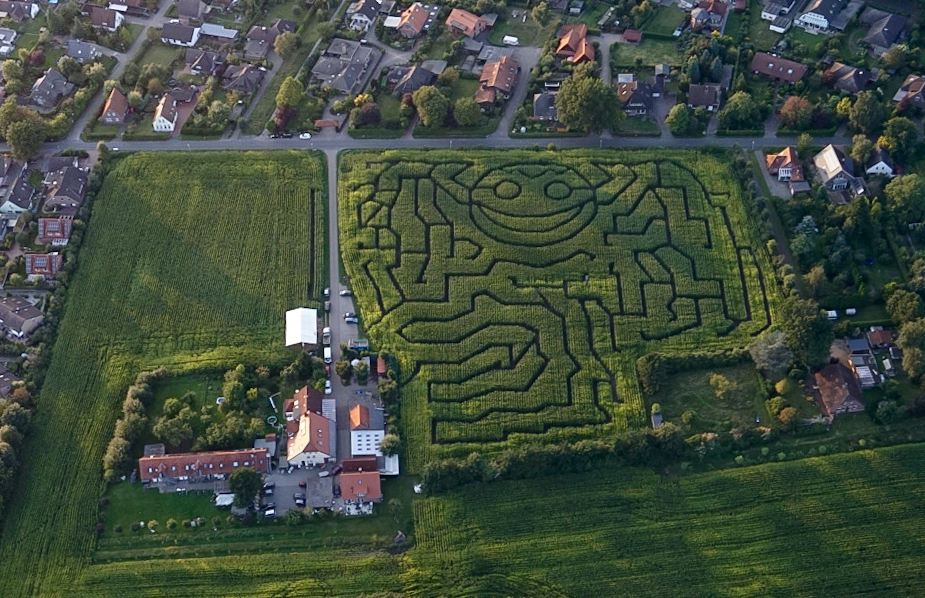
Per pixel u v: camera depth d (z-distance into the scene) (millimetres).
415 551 147625
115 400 164250
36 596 141875
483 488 154375
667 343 173250
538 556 147375
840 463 157250
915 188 185250
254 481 148750
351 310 178125
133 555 146625
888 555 147750
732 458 159250
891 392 164000
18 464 154875
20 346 170125
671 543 149125
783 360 164500
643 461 157500
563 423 162875
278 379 167375
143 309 176750
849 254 182875
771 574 146000
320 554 147250
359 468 154875
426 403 165000
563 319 177500
